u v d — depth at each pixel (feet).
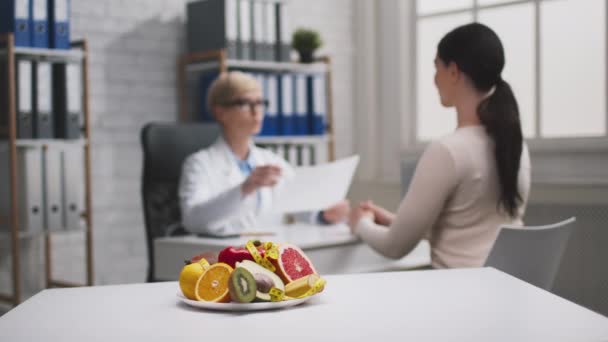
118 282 12.79
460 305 3.56
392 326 3.15
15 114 10.48
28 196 10.61
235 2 12.49
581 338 2.95
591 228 11.95
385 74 15.72
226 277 3.55
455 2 14.67
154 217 8.84
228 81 9.18
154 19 13.06
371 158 15.85
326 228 8.82
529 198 12.73
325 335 2.99
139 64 12.90
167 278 7.99
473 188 6.22
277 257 3.65
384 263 8.07
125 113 12.75
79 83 11.71
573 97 12.89
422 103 15.37
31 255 11.89
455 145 6.21
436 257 6.53
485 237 6.27
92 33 12.35
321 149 15.55
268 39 13.03
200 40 12.96
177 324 3.21
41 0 10.69
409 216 6.36
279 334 3.02
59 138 10.96
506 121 6.21
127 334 3.05
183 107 13.28
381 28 15.74
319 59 14.02
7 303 11.51
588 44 12.65
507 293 3.84
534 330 3.07
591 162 12.46
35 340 2.98
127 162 12.82
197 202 8.48
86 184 11.18
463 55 6.30
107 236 12.62
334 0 15.72
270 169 7.97
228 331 3.07
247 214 9.11
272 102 13.12
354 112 16.14
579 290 12.08
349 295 3.81
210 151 9.09
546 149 13.00
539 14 13.28
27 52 10.43
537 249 5.84
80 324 3.24
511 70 13.76
